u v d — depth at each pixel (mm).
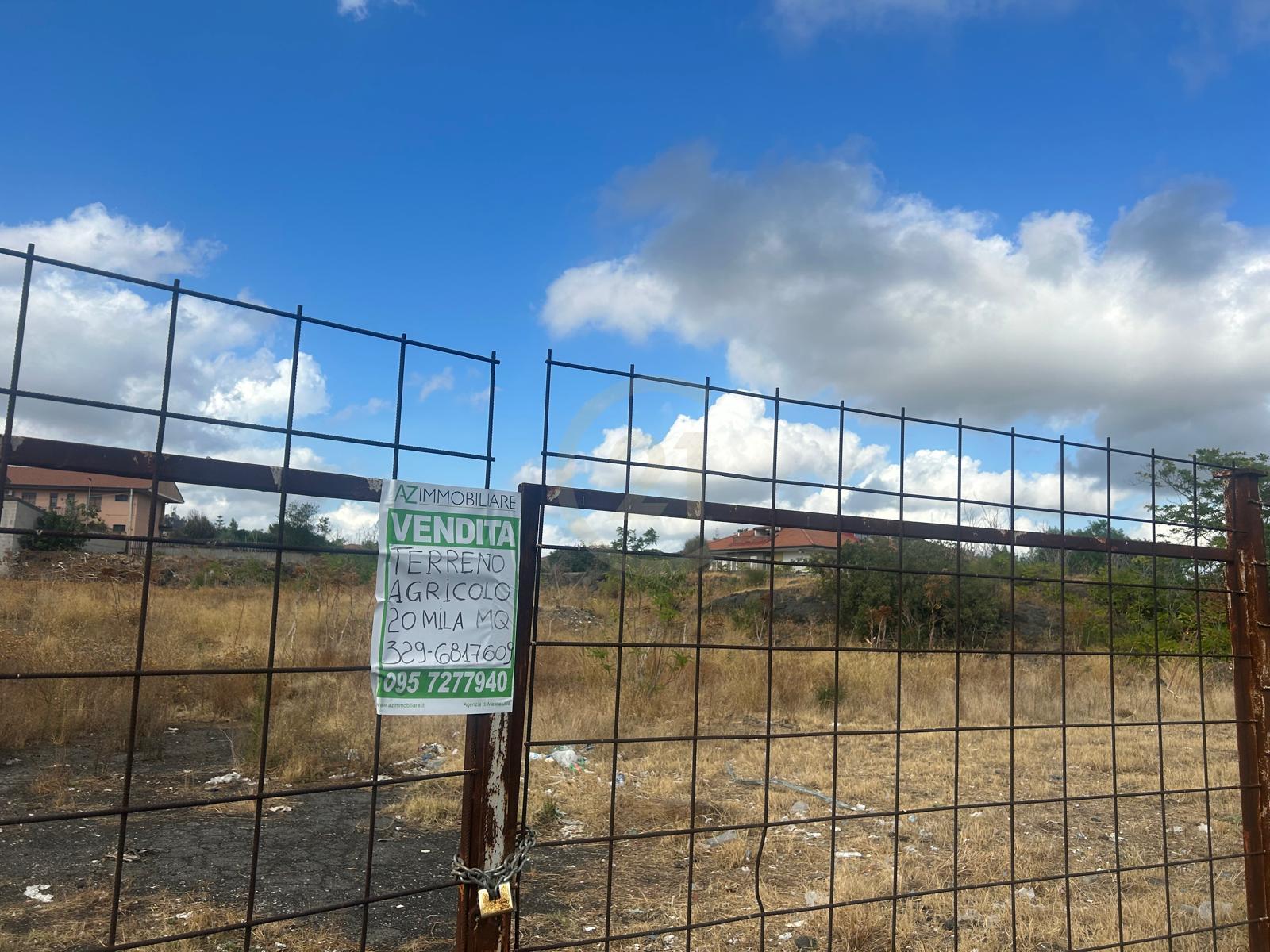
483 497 2312
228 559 18656
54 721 8469
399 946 4359
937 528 3131
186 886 5035
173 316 1931
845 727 10039
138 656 1839
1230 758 9180
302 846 5859
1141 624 14781
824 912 4723
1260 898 3607
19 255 1766
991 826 6559
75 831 6000
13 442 1762
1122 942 3387
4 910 4582
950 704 11305
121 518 20406
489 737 2316
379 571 2158
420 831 6301
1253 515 3729
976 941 4461
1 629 12648
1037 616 16797
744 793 7352
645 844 6012
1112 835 6512
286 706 9289
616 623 11039
